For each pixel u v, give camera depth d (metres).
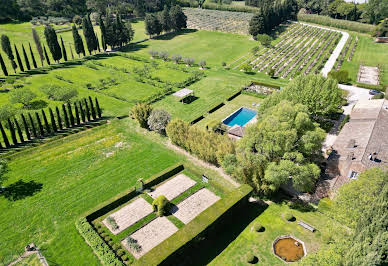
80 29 137.25
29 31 128.50
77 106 62.75
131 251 33.09
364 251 25.80
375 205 28.38
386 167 38.53
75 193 41.69
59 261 31.95
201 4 189.75
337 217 31.62
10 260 32.16
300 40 120.00
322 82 54.66
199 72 85.56
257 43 117.38
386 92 63.59
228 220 37.22
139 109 56.53
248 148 41.03
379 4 137.75
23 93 64.56
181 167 46.00
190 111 64.81
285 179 37.53
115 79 81.81
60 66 90.94
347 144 45.62
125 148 51.97
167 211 38.09
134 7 160.88
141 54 104.31
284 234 35.03
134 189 40.75
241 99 71.06
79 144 52.91
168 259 30.31
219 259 32.16
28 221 37.06
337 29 139.25
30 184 43.25
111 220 36.56
